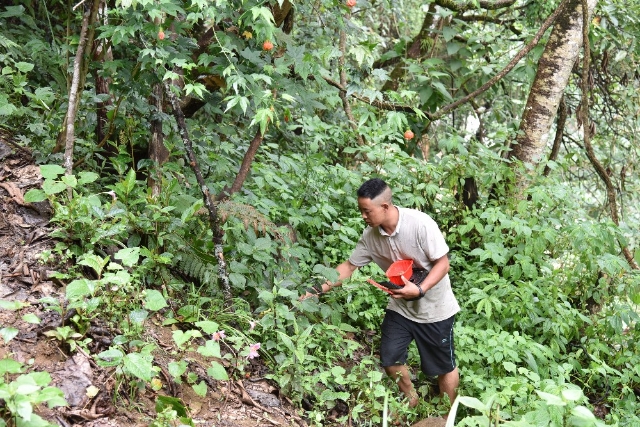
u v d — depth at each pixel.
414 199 5.30
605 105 7.40
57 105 4.38
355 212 5.18
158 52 3.56
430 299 4.01
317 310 3.97
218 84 4.33
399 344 4.05
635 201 7.86
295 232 4.65
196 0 3.46
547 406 3.02
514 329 4.89
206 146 4.71
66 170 3.57
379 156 5.42
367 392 3.72
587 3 5.85
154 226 3.68
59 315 3.04
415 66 6.47
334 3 4.41
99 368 2.94
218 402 3.23
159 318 3.51
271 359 3.64
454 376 4.17
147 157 4.21
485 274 4.90
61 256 3.33
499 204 5.65
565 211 5.58
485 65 7.04
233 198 4.16
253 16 3.51
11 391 2.29
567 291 5.21
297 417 3.43
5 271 3.20
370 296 4.68
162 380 3.13
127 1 3.34
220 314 3.65
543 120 5.99
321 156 5.29
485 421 2.77
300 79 4.70
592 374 4.56
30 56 4.94
